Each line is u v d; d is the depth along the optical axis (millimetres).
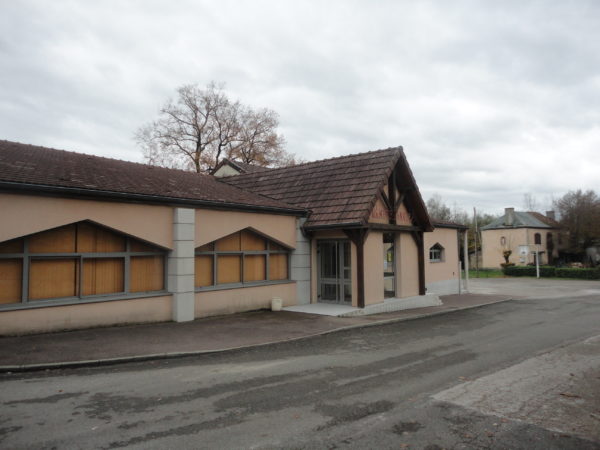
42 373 7227
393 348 9680
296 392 6406
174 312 11922
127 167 14594
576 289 29062
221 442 4672
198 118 38031
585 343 10453
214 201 12680
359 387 6684
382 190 16250
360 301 14641
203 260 13148
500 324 13586
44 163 11484
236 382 6898
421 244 18359
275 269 15469
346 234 15031
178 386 6660
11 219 8930
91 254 10578
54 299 9953
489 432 5039
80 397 6074
